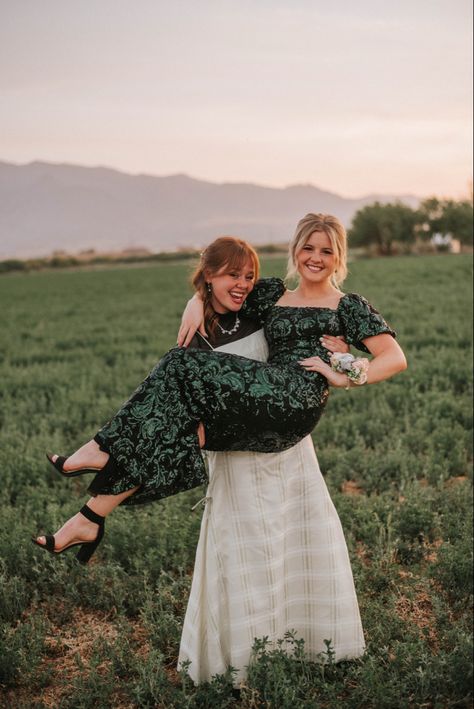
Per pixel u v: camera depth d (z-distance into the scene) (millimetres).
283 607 3543
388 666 3494
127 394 10750
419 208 75375
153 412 3156
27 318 26891
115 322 23234
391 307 20969
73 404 10219
